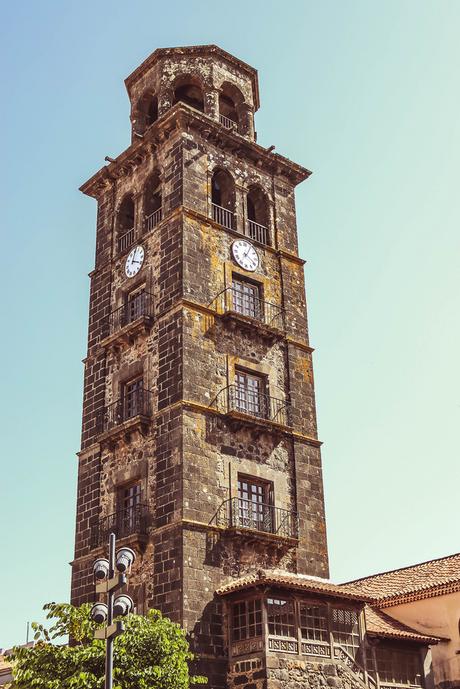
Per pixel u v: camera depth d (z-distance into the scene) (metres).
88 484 36.88
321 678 29.33
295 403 37.81
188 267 36.56
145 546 32.53
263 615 28.98
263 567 33.12
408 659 33.66
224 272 37.94
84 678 23.86
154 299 37.31
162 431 34.00
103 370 38.78
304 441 37.25
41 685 24.44
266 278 39.88
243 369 36.66
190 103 45.66
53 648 25.25
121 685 24.53
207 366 35.16
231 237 39.19
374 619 35.91
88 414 38.59
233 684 29.31
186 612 29.84
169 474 32.81
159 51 43.75
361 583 43.38
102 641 25.47
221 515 32.75
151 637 25.78
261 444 35.62
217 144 40.97
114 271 41.12
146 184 41.38
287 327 39.44
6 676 41.38
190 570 30.67
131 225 42.97
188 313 35.47
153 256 38.56
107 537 34.56
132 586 32.19
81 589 34.84
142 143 41.25
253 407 36.62
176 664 25.69
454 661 35.09
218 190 41.97
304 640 29.58
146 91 44.31
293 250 42.16
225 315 36.47
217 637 30.16
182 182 38.44
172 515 31.94
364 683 30.56
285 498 35.41
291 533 34.88
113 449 36.38
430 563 42.12
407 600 37.41
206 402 34.41
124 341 37.88
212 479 33.09
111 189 43.97
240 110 44.12
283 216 42.69
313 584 31.08
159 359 35.66
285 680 28.36
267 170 43.22
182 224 37.25
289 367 38.41
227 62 44.47
